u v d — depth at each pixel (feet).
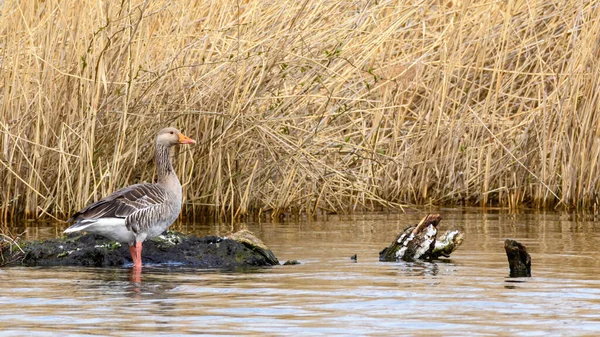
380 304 29.86
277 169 60.39
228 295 31.58
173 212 41.65
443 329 25.99
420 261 40.60
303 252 43.57
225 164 58.70
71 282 34.71
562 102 62.08
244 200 58.44
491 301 30.40
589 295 31.55
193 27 56.34
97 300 30.55
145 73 54.29
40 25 53.16
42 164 54.75
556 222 55.52
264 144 57.77
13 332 25.52
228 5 57.06
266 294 31.83
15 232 48.80
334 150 61.67
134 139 54.90
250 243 41.24
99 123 54.34
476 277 35.81
